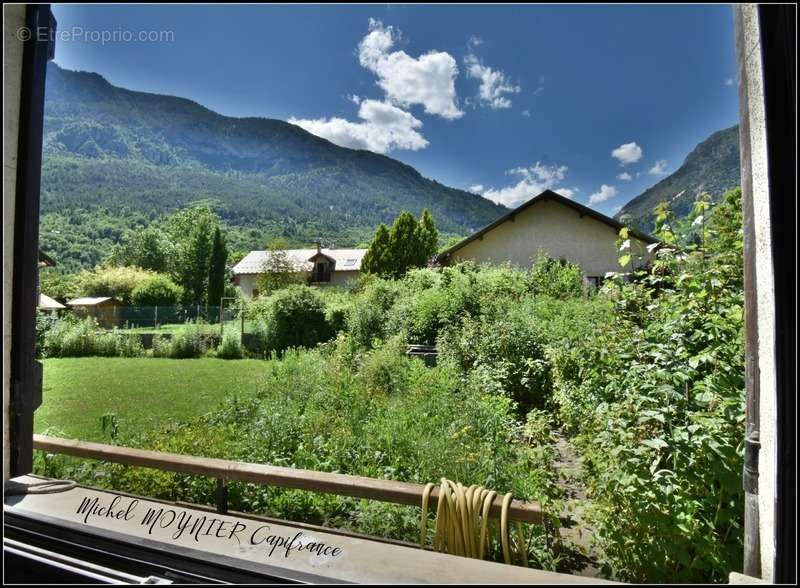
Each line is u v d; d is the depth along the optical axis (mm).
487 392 5289
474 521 1529
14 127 1355
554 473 3160
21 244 1376
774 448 986
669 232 2941
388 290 12531
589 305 7582
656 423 2203
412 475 3357
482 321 7875
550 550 2256
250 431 4371
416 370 6344
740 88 1173
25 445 1444
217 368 11828
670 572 1880
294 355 10344
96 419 6016
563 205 15898
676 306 2916
